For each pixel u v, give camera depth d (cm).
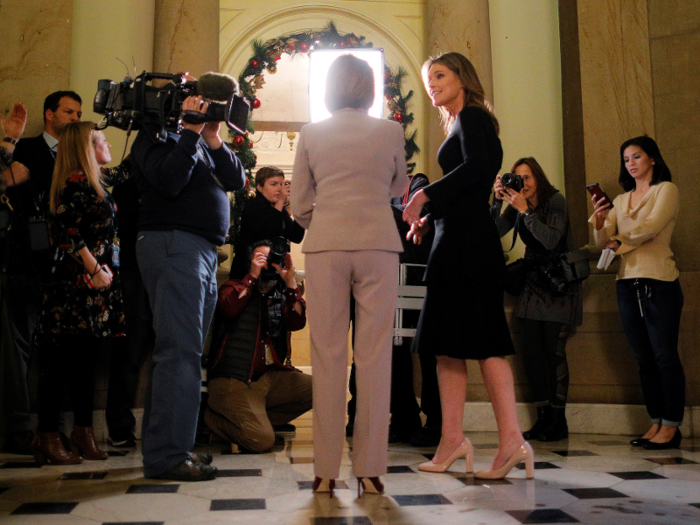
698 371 418
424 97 575
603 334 434
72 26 453
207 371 355
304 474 271
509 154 508
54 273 298
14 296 349
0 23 421
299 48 573
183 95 264
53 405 299
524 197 370
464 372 279
